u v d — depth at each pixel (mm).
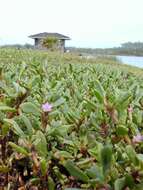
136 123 1690
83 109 1835
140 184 1066
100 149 1045
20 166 1515
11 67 3922
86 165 1241
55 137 1507
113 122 1454
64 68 4523
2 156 1542
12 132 1557
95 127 1487
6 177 1492
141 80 4266
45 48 39594
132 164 1121
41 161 1249
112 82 3270
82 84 2881
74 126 1599
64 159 1343
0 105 1574
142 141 1318
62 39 50656
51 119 1510
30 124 1422
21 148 1287
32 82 2158
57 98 1678
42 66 3768
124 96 1478
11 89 1746
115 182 1055
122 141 1382
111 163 1096
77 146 1415
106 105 1463
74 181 1351
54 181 1390
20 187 1410
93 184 1064
